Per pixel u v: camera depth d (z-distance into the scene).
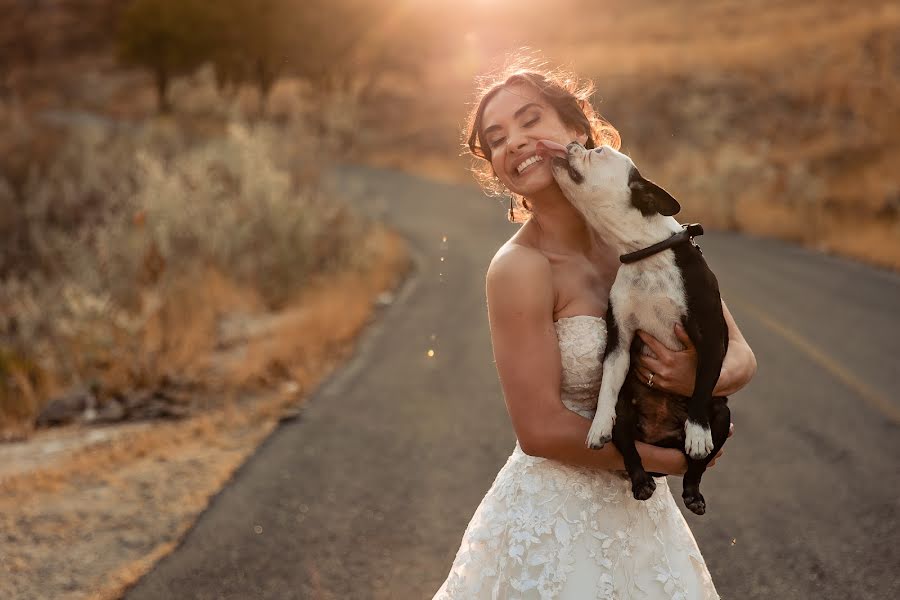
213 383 8.19
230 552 4.63
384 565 4.46
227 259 12.45
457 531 4.84
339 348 9.58
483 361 8.88
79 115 40.59
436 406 7.34
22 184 16.59
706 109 30.27
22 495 5.48
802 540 4.67
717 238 17.95
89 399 7.72
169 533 4.90
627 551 2.40
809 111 29.23
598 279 2.44
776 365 8.38
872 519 4.88
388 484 5.59
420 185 28.52
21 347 9.11
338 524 4.96
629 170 2.26
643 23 49.56
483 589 2.48
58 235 12.77
